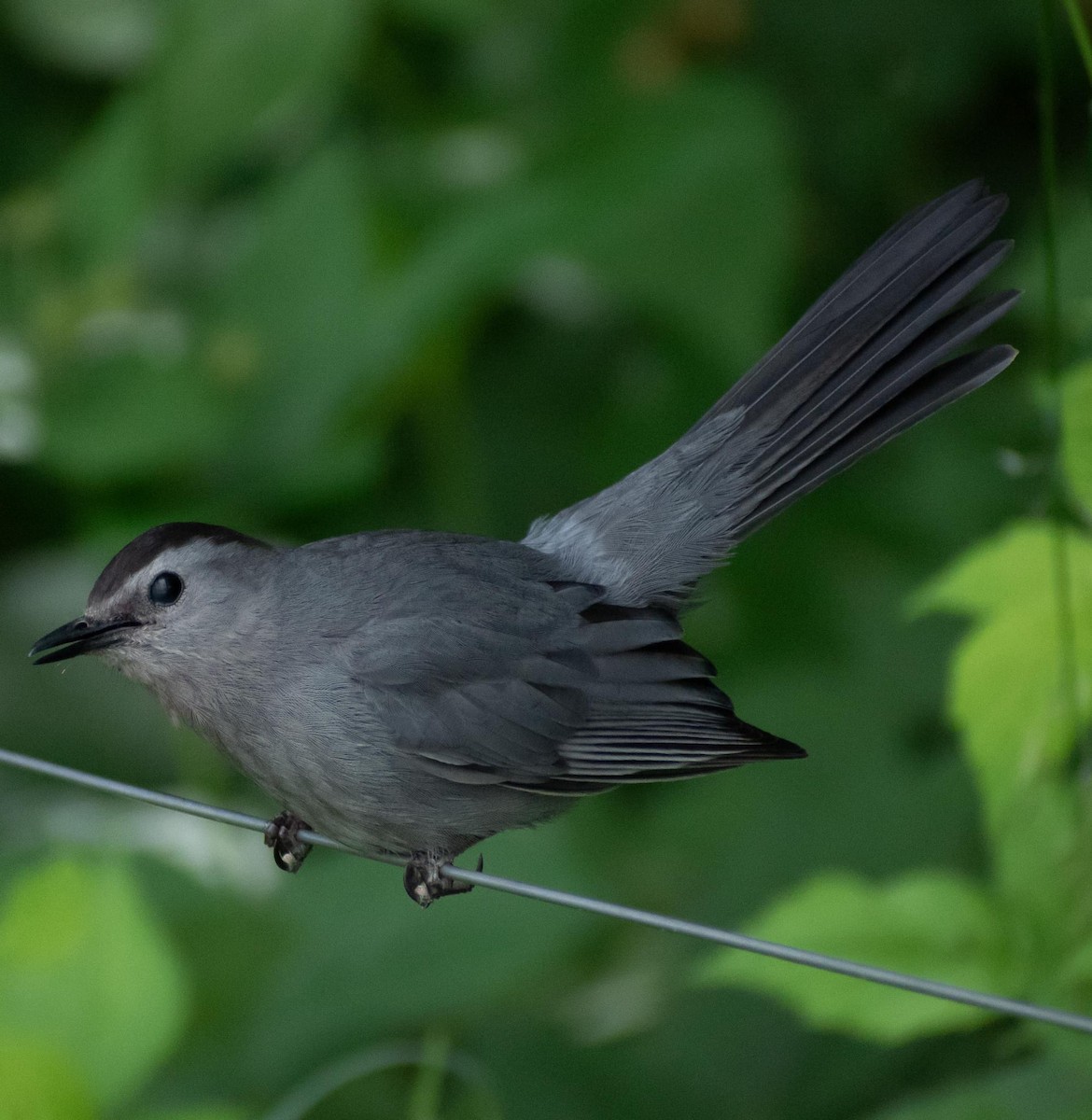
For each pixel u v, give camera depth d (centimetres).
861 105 1246
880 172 1258
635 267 1083
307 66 1064
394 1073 823
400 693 745
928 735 1007
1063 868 631
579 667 763
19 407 1007
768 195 1095
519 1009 942
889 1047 838
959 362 773
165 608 748
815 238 1267
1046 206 662
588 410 1217
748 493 792
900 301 787
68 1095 588
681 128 1096
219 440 1013
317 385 1020
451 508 1196
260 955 845
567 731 758
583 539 810
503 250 1048
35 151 1228
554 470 1208
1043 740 653
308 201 1043
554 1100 838
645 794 1066
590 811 1066
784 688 1033
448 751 745
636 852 1048
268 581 756
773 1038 851
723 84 1111
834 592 1138
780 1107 838
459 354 1173
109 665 768
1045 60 653
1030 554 680
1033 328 909
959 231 791
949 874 652
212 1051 820
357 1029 813
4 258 1048
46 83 1241
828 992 629
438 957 824
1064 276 877
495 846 864
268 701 745
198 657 746
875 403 780
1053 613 662
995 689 662
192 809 648
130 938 626
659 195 1083
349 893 845
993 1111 624
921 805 935
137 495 1033
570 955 938
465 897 841
